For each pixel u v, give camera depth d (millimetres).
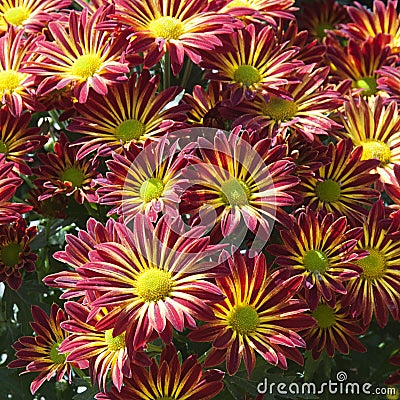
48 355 430
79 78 442
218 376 389
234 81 462
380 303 430
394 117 477
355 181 452
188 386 386
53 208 479
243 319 385
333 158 452
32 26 488
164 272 373
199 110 472
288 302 390
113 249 375
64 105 460
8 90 458
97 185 455
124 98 441
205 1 456
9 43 464
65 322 387
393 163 474
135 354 369
